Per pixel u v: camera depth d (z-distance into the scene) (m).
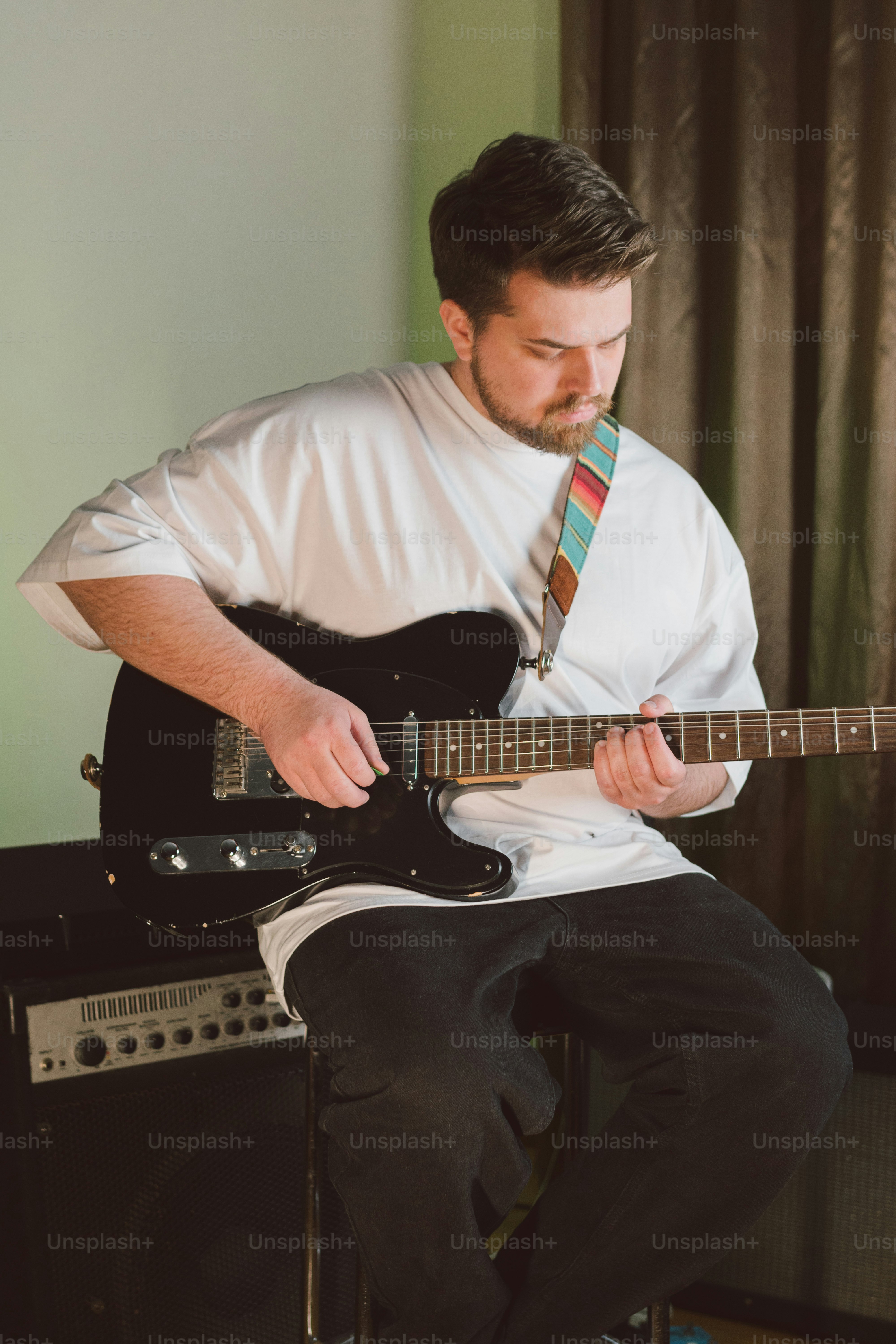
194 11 2.02
